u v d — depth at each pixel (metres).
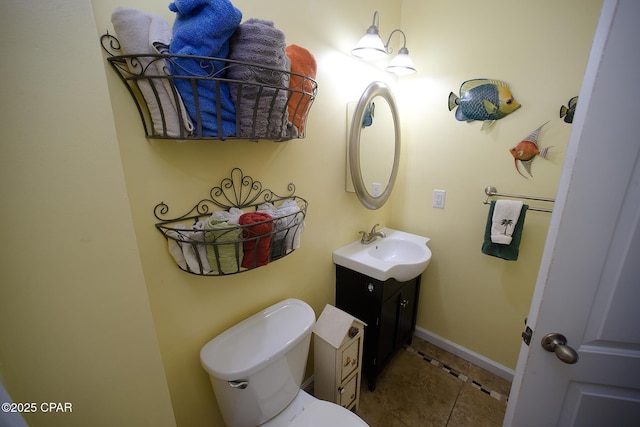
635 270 0.62
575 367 0.72
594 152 0.59
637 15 0.51
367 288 1.36
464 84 1.42
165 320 0.83
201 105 0.63
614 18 0.53
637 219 0.60
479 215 1.51
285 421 0.97
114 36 0.62
